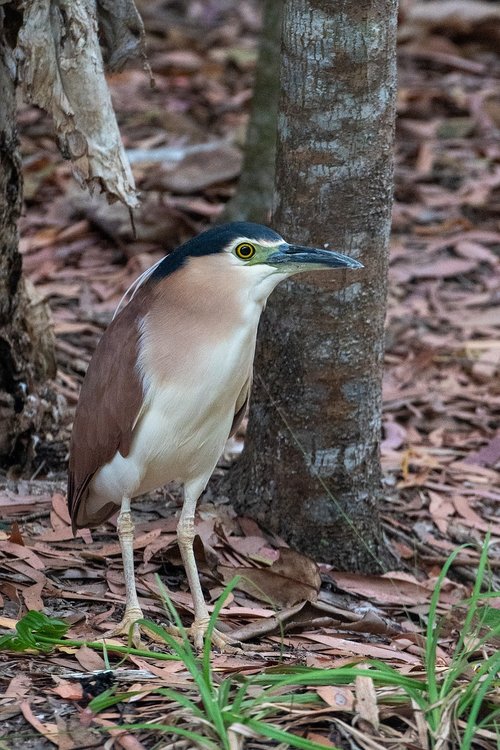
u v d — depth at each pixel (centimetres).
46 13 893
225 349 818
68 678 741
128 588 850
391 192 975
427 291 1683
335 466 1010
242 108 2312
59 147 930
